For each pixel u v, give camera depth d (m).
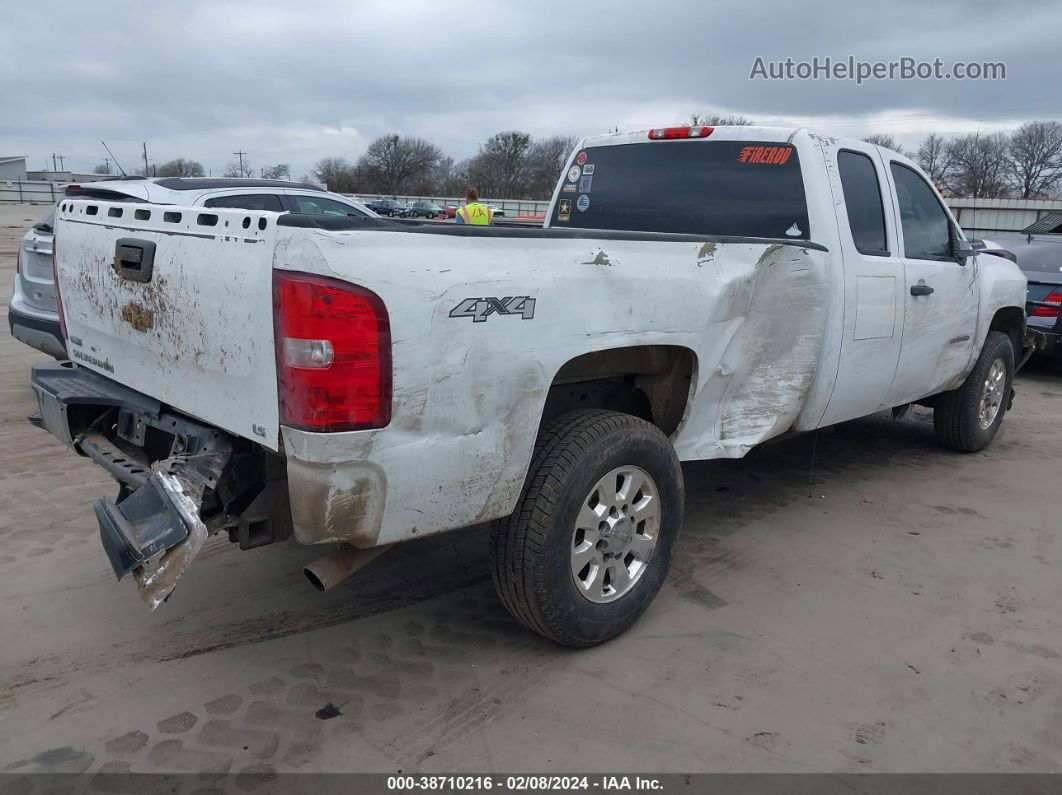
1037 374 9.46
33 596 3.50
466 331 2.51
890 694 2.96
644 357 3.32
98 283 3.17
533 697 2.89
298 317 2.27
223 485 2.64
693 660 3.15
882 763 2.58
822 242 4.00
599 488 3.05
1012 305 5.82
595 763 2.55
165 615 3.40
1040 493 5.15
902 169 4.80
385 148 79.62
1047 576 3.95
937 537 4.41
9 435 5.70
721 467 5.54
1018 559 4.14
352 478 2.39
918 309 4.70
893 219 4.55
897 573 3.95
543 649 3.21
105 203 3.11
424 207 57.19
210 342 2.58
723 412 3.62
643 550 3.29
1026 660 3.20
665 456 3.25
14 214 38.72
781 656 3.19
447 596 3.64
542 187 73.00
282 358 2.32
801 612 3.54
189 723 2.70
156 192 6.52
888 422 6.91
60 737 2.62
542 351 2.72
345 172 80.69
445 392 2.50
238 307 2.44
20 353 8.55
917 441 6.34
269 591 3.63
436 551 4.11
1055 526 4.60
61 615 3.36
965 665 3.15
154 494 2.52
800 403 3.97
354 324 2.29
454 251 2.52
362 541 2.50
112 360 3.19
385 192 79.75
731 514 4.70
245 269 2.40
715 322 3.33
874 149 4.55
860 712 2.85
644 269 3.05
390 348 2.36
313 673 3.01
